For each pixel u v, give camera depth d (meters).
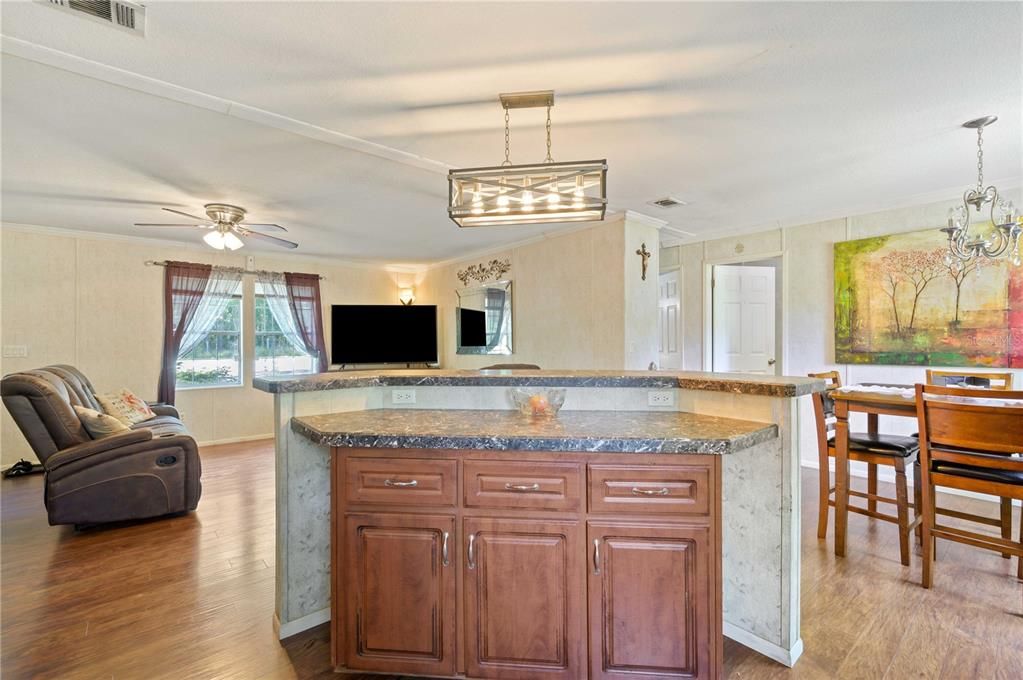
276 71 1.93
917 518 2.63
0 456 4.30
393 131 2.48
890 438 2.67
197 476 3.20
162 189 3.40
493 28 1.67
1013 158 2.88
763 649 1.77
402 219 4.30
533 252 5.05
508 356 5.34
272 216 4.19
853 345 3.93
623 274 4.12
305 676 1.65
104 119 2.33
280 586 1.88
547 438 1.50
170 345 5.13
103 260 4.84
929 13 1.59
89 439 3.12
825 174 3.15
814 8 1.57
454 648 1.56
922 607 2.03
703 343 4.98
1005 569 2.35
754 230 4.57
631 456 1.50
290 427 1.90
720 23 1.65
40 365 4.51
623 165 2.98
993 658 1.70
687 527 1.48
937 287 3.52
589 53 1.82
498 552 1.54
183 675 1.65
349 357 6.15
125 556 2.57
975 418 2.04
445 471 1.55
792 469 1.71
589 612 1.51
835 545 2.57
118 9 1.55
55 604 2.09
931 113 2.31
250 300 5.75
